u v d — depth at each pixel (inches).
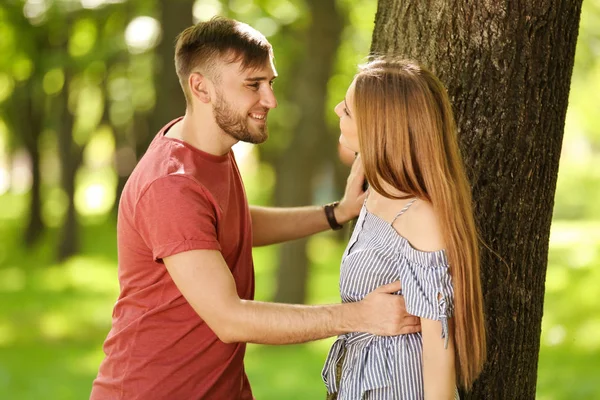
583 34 711.7
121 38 737.0
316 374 507.5
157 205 141.9
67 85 1023.6
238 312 139.1
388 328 138.6
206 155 150.5
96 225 1409.9
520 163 160.6
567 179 1378.0
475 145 160.2
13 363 546.6
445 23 160.7
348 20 788.6
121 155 1328.7
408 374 139.9
